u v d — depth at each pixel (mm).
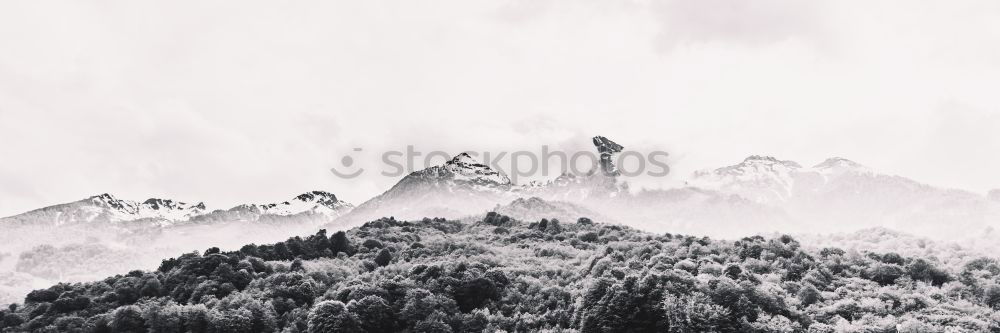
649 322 72562
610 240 133125
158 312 85000
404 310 82812
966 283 84812
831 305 75688
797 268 89000
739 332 67625
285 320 87875
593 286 78625
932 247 113062
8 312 102688
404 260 119312
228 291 97812
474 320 82250
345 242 132625
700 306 69438
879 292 79875
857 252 99812
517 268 104500
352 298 86312
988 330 67750
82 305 99375
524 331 79438
